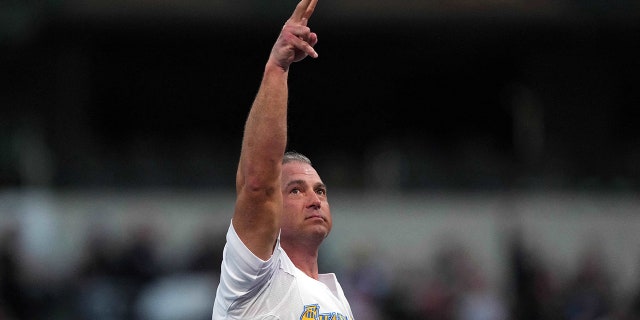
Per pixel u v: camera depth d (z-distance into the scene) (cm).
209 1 7238
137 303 5091
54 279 5456
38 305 5144
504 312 5838
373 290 5359
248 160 1838
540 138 7750
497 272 6431
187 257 5338
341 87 8912
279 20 7294
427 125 9094
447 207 6606
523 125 7894
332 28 7550
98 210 6131
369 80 8881
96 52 8294
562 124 7738
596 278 6084
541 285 5972
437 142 8888
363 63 8644
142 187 6650
